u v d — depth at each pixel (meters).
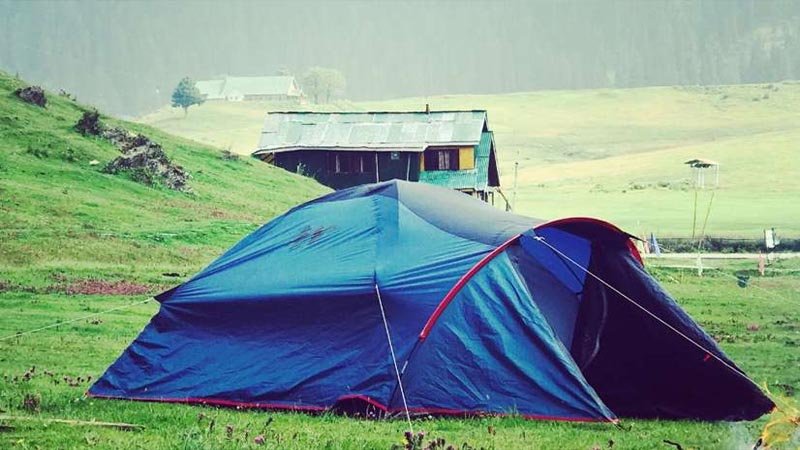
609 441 15.95
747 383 18.86
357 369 18.05
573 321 20.19
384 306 18.41
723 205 103.94
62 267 38.53
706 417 18.78
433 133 88.88
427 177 87.06
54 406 18.12
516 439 16.20
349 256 19.42
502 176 169.88
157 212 54.78
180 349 19.62
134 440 15.70
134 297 33.91
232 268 20.42
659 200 112.12
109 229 47.88
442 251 19.09
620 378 19.70
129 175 61.22
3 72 77.44
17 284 34.69
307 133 91.44
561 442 16.06
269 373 18.62
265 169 81.75
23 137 61.88
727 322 32.09
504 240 19.02
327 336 18.61
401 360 17.80
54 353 23.88
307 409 18.05
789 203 103.88
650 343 19.66
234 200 65.12
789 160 139.38
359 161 87.88
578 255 20.33
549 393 17.84
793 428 17.61
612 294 20.12
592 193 124.94
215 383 18.86
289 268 19.70
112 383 19.48
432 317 18.02
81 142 64.19
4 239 41.31
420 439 15.16
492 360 18.05
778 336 28.81
